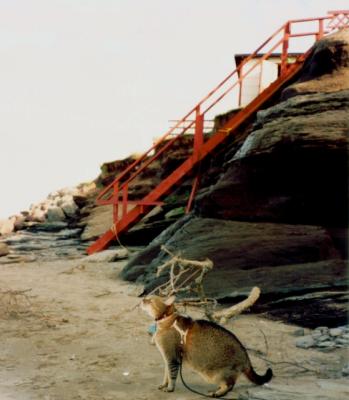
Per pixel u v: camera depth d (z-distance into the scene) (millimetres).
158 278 11648
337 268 10258
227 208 13117
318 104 12500
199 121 17203
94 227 22672
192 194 17297
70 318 9211
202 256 11641
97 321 8992
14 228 26469
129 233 19672
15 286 12641
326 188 12039
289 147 12016
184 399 5176
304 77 15555
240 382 5699
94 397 5281
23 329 8383
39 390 5516
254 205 12766
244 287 10289
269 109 13734
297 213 12250
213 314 6238
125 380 5883
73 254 19547
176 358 5379
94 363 6578
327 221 12102
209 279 10953
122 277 14000
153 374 6117
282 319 9102
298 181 12297
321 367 6340
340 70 14219
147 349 7254
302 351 7137
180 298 10484
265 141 12461
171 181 17188
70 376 6039
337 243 11719
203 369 5230
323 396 4848
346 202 11930
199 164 17531
